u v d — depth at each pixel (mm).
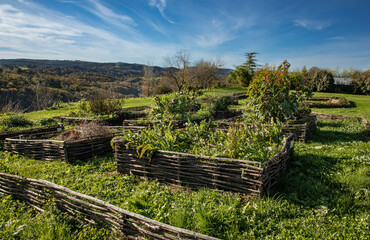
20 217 3207
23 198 3732
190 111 11609
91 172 4789
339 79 33250
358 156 4879
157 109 8992
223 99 11930
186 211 3043
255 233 2699
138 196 3551
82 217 3127
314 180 3922
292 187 3701
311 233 2637
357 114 12453
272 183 3699
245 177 3494
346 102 15938
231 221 2842
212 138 5008
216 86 37531
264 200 3314
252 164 3475
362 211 3023
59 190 3428
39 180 3547
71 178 4441
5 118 10086
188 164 3949
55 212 3285
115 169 4926
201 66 36125
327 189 3557
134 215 2611
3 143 6902
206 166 3766
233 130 4766
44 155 5609
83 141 5625
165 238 2410
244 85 38844
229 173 3633
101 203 2898
